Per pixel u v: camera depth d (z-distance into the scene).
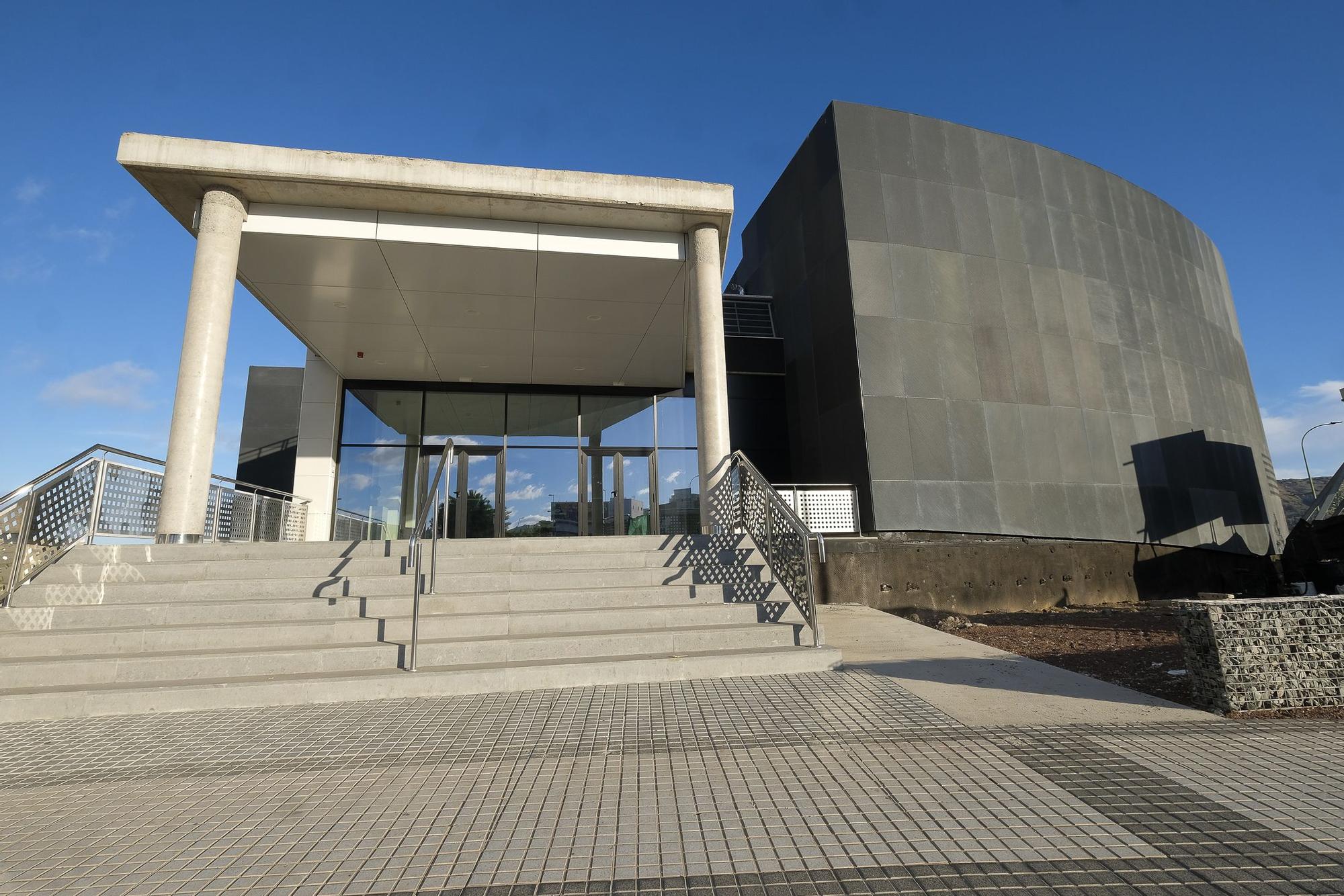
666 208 8.67
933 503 11.58
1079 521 12.56
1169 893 2.08
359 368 13.23
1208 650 4.35
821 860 2.34
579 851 2.45
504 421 14.06
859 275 12.29
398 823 2.74
